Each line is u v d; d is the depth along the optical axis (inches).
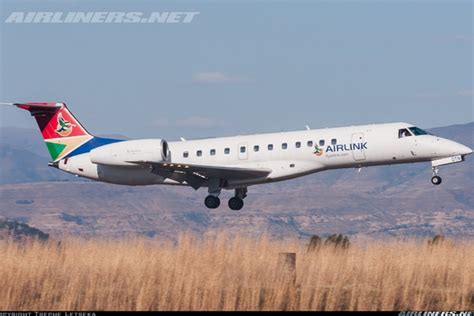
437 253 3196.4
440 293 2928.2
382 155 4692.4
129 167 5032.0
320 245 3425.2
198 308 2687.0
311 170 4793.3
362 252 3198.8
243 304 2689.5
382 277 3014.3
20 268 2982.3
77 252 3179.1
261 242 3255.4
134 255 3090.6
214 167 4753.9
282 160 4830.2
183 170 4827.8
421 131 4714.6
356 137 4722.0
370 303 2773.1
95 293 2802.7
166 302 2709.2
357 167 4808.1
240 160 4916.3
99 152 4997.5
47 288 2869.1
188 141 5118.1
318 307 2731.3
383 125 4766.2
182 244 3161.9
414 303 2815.0
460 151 4591.5
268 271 2977.4
